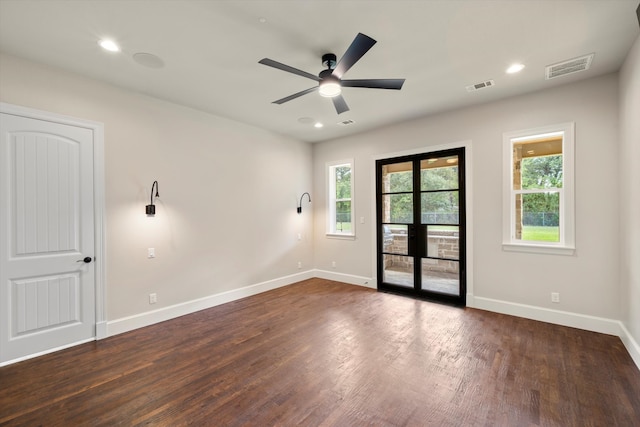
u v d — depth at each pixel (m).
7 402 2.05
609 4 1.97
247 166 4.58
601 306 3.08
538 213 3.52
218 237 4.18
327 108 3.88
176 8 1.98
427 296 4.36
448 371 2.39
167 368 2.48
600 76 3.02
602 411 1.91
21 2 1.90
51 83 2.77
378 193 4.85
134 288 3.33
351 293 4.67
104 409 1.98
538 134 3.39
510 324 3.33
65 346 2.86
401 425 1.80
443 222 4.20
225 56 2.60
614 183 2.98
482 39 2.37
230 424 1.83
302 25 2.17
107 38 2.32
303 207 5.58
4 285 2.56
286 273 5.22
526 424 1.80
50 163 2.77
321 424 1.82
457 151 4.00
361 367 2.47
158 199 3.54
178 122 3.73
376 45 2.44
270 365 2.52
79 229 2.94
